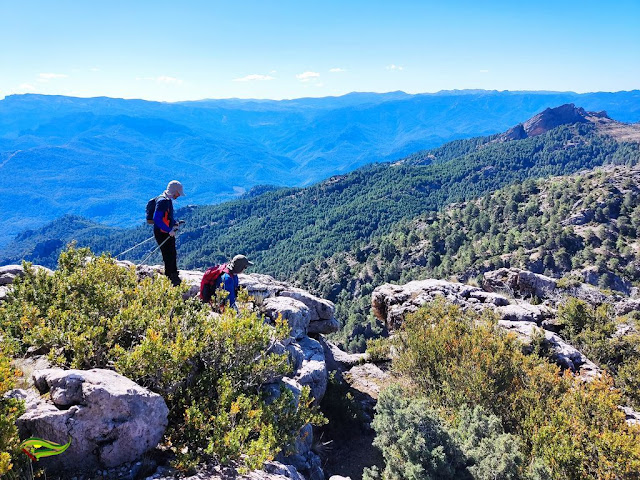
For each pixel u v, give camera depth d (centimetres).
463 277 13950
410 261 18475
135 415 461
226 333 624
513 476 649
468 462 705
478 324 1296
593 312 1683
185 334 612
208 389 571
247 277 1364
